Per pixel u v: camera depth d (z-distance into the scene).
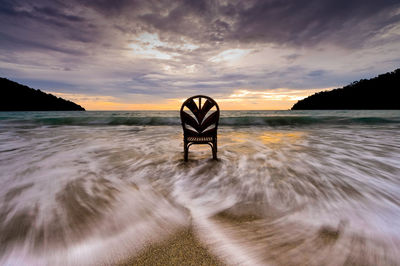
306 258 1.37
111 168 3.59
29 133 8.94
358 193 2.51
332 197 2.39
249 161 4.03
